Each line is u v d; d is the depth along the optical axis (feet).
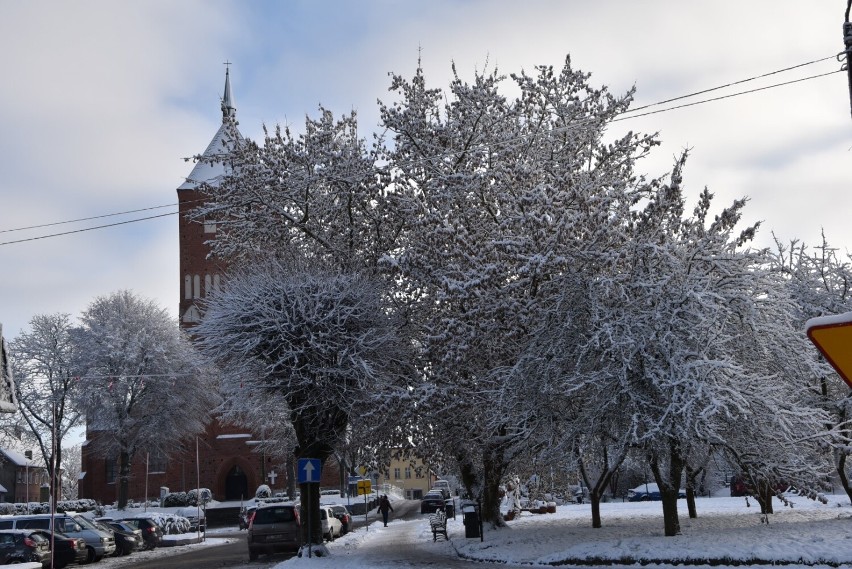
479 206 85.05
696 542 59.21
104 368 199.11
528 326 70.33
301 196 91.04
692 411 58.34
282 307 83.30
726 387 59.11
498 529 91.66
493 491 92.48
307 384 83.56
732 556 53.72
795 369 67.67
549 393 67.56
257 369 86.07
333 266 90.27
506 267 71.82
